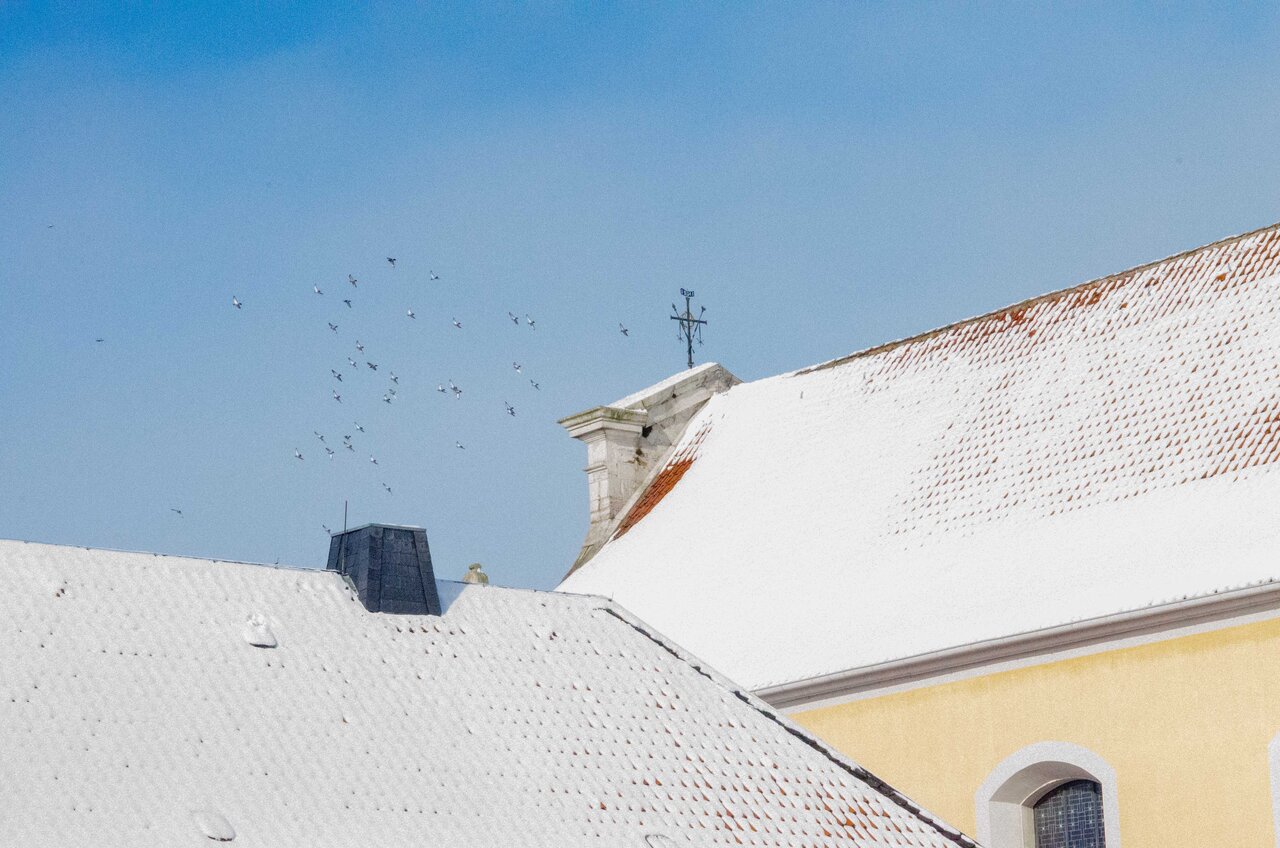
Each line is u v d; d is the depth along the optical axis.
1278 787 29.02
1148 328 36.06
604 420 44.31
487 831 22.80
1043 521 33.97
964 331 39.59
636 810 24.12
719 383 46.03
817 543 37.47
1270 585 29.05
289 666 24.45
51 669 22.67
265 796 22.03
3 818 20.14
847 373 41.47
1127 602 30.73
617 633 27.88
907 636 33.47
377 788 22.84
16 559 24.27
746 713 27.12
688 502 41.72
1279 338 33.72
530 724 25.06
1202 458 32.69
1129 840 30.55
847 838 25.11
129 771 21.56
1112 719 31.05
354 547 27.12
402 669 25.28
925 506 36.34
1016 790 32.38
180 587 25.03
